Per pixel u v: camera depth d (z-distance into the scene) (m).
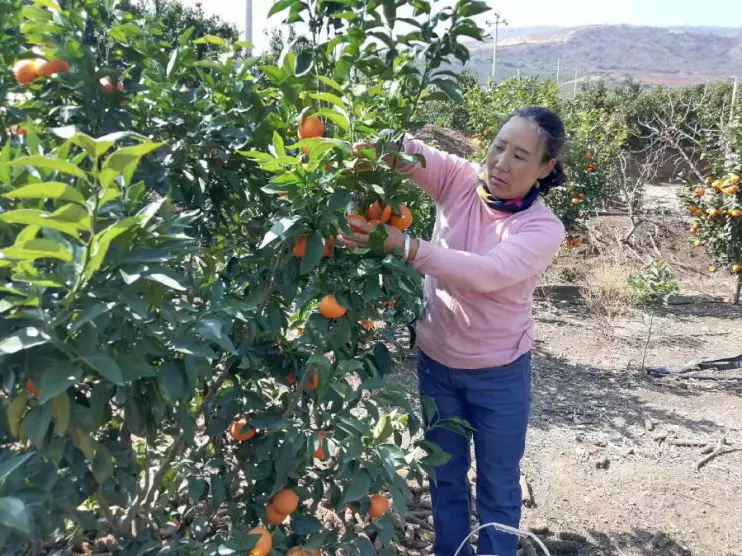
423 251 1.74
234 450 1.97
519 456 2.19
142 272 1.14
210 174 1.92
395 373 4.48
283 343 1.89
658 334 6.08
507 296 2.02
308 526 1.84
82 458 1.35
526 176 1.91
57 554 1.63
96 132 1.72
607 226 9.62
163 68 1.87
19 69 1.65
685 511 3.06
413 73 1.64
